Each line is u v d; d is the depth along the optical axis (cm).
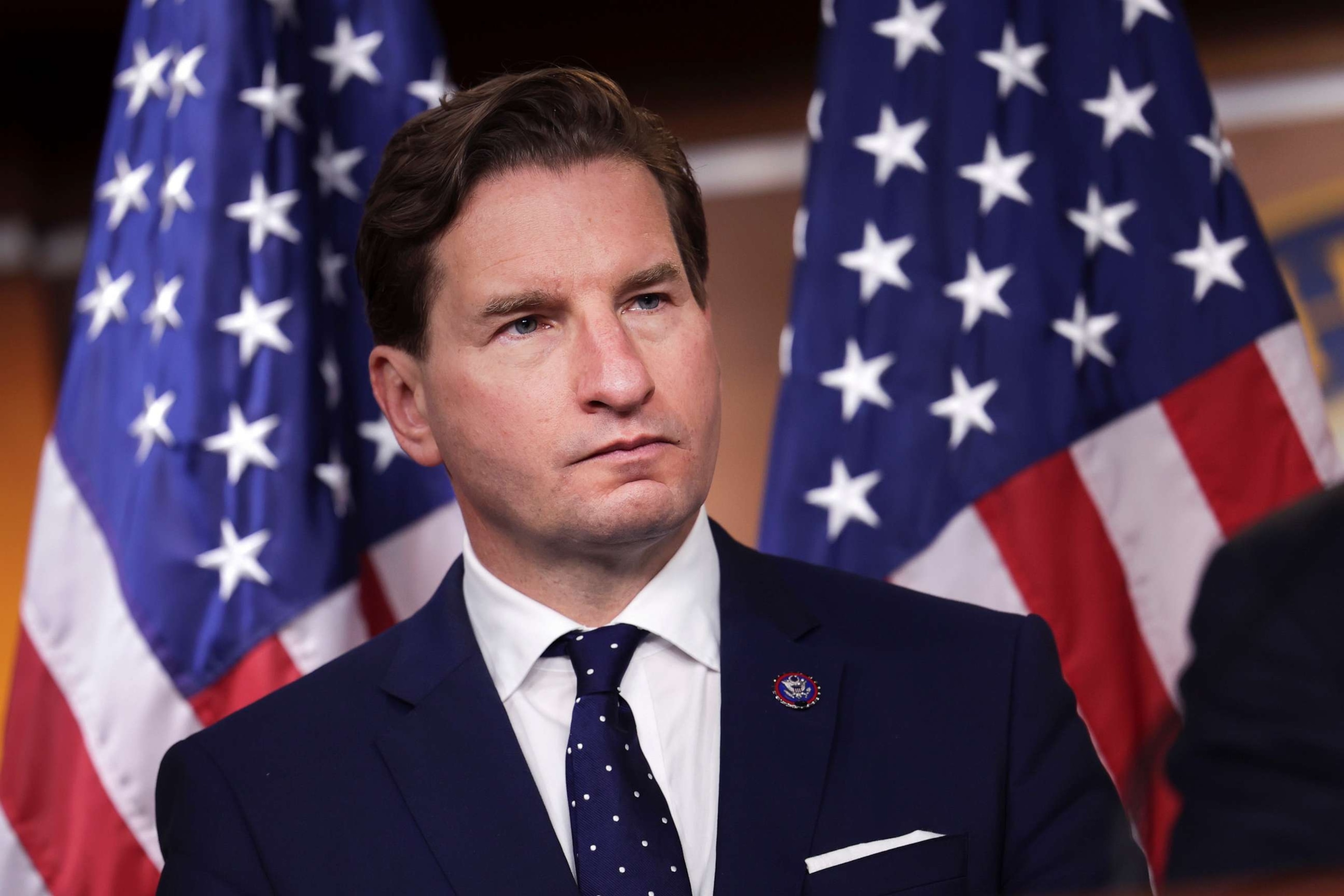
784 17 840
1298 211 771
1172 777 142
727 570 371
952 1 602
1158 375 574
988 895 319
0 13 845
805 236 601
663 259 336
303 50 608
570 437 322
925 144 595
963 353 576
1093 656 549
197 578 543
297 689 368
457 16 859
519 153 339
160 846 370
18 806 539
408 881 320
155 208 586
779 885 312
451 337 341
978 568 559
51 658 551
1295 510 150
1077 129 597
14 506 873
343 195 606
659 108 855
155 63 604
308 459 556
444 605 372
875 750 335
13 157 887
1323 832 128
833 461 580
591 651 335
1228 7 786
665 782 329
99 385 580
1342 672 135
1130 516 563
